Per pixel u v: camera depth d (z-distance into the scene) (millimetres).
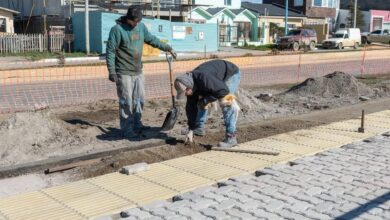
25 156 6566
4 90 13812
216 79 6746
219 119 9164
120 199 5078
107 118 9406
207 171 6012
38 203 4988
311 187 5250
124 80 7480
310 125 8758
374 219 4375
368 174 5730
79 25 31703
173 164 6328
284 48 39938
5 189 5605
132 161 6520
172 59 8008
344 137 7754
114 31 7262
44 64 23984
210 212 4562
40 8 36656
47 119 7570
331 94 12461
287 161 6414
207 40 36188
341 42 42438
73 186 5512
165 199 5098
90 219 4562
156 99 12031
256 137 7836
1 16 32656
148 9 37281
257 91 14094
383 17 61375
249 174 5902
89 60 26688
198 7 40938
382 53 33062
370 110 10352
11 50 29672
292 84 16516
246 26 45156
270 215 4492
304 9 53219
